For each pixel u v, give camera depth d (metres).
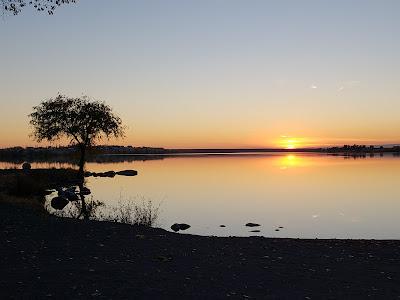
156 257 12.23
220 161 150.50
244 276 10.52
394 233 22.56
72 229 15.98
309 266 11.70
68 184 49.97
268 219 26.89
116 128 58.56
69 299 8.38
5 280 9.48
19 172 53.22
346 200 36.53
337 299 8.88
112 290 9.01
